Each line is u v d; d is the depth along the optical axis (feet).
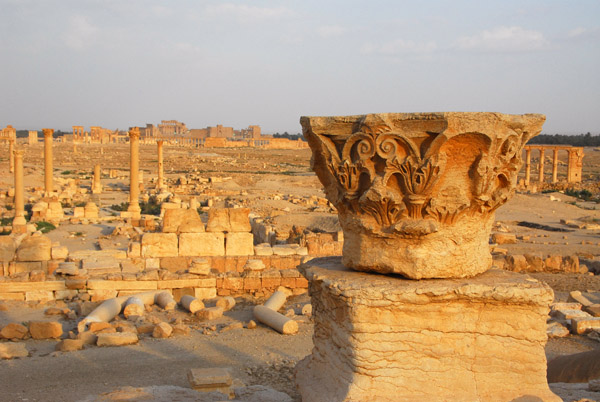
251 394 27.55
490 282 21.26
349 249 23.39
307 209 154.71
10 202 147.23
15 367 35.50
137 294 52.34
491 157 20.97
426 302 20.56
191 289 56.65
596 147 551.59
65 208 146.61
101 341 40.29
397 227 21.26
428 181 20.77
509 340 21.04
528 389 20.90
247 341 41.73
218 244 64.34
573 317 46.01
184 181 212.64
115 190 197.57
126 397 26.20
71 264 58.29
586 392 26.23
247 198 173.37
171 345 40.63
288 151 540.52
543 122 22.45
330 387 21.90
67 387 32.09
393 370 20.48
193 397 26.73
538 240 105.81
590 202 182.60
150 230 108.06
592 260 82.17
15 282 52.90
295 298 57.11
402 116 20.80
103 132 552.41
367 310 20.52
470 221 22.04
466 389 20.62
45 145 154.40
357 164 21.85
